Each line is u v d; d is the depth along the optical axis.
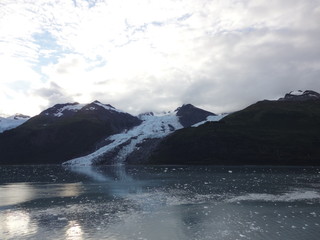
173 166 162.62
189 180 80.19
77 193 57.88
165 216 36.97
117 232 30.50
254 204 44.12
